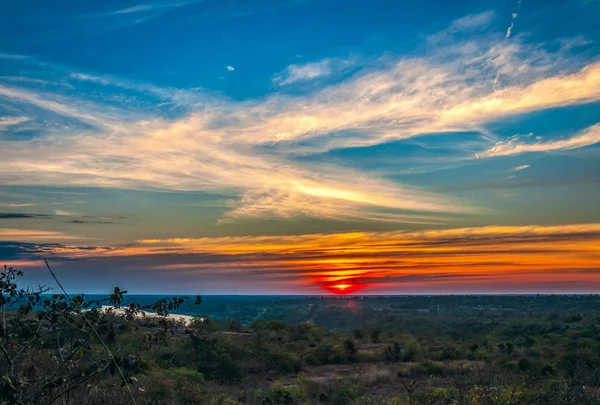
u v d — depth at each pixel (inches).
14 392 201.9
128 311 253.0
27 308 238.2
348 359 1163.3
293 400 676.1
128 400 298.7
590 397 415.2
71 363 253.1
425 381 813.2
